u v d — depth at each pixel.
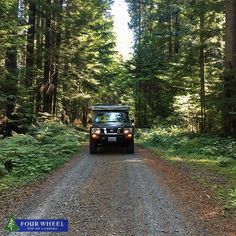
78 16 29.86
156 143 20.88
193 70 24.00
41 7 24.97
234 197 8.34
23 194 8.74
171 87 32.56
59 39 29.08
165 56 38.34
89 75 35.34
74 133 24.19
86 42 31.34
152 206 7.86
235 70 16.88
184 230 6.49
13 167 11.85
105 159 14.66
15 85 18.44
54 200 8.26
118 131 16.27
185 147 17.30
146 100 40.03
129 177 10.82
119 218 7.09
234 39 18.17
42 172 11.44
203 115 22.86
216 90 18.70
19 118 19.31
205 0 21.33
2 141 14.42
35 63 27.86
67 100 37.97
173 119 31.86
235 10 18.28
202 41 22.38
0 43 17.50
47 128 19.98
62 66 30.20
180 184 9.84
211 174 11.19
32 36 23.36
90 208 7.70
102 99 50.88
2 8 17.45
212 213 7.37
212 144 16.73
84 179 10.52
